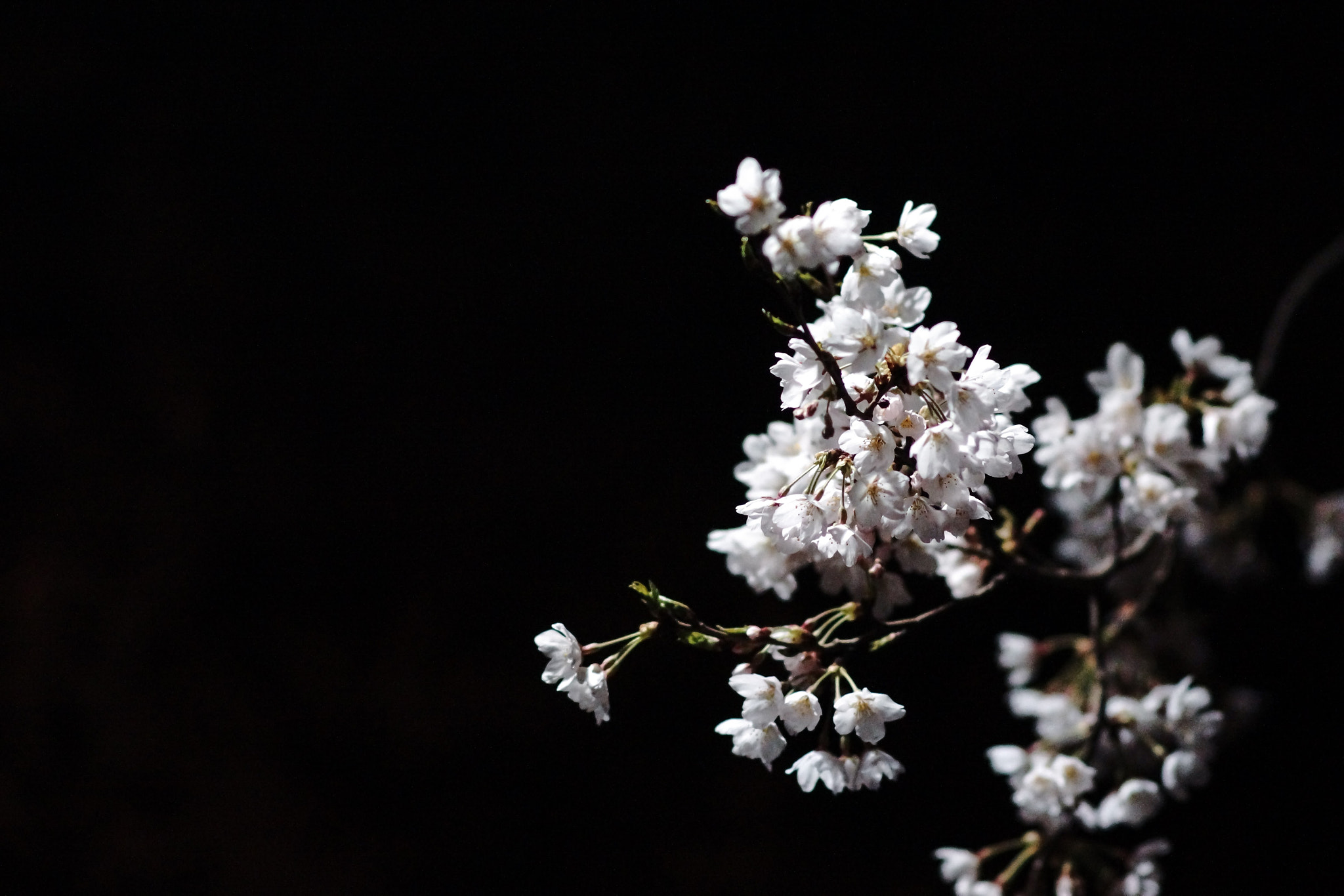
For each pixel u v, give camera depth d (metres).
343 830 3.35
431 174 3.59
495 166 3.57
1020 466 1.79
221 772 3.38
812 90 3.41
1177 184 3.40
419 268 3.62
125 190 3.63
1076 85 3.41
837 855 3.28
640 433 3.54
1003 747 2.03
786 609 3.29
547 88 3.52
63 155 3.63
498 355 3.61
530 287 3.59
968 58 3.41
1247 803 3.31
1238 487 2.72
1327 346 3.37
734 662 3.39
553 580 3.50
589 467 3.55
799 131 3.40
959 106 3.39
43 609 3.43
